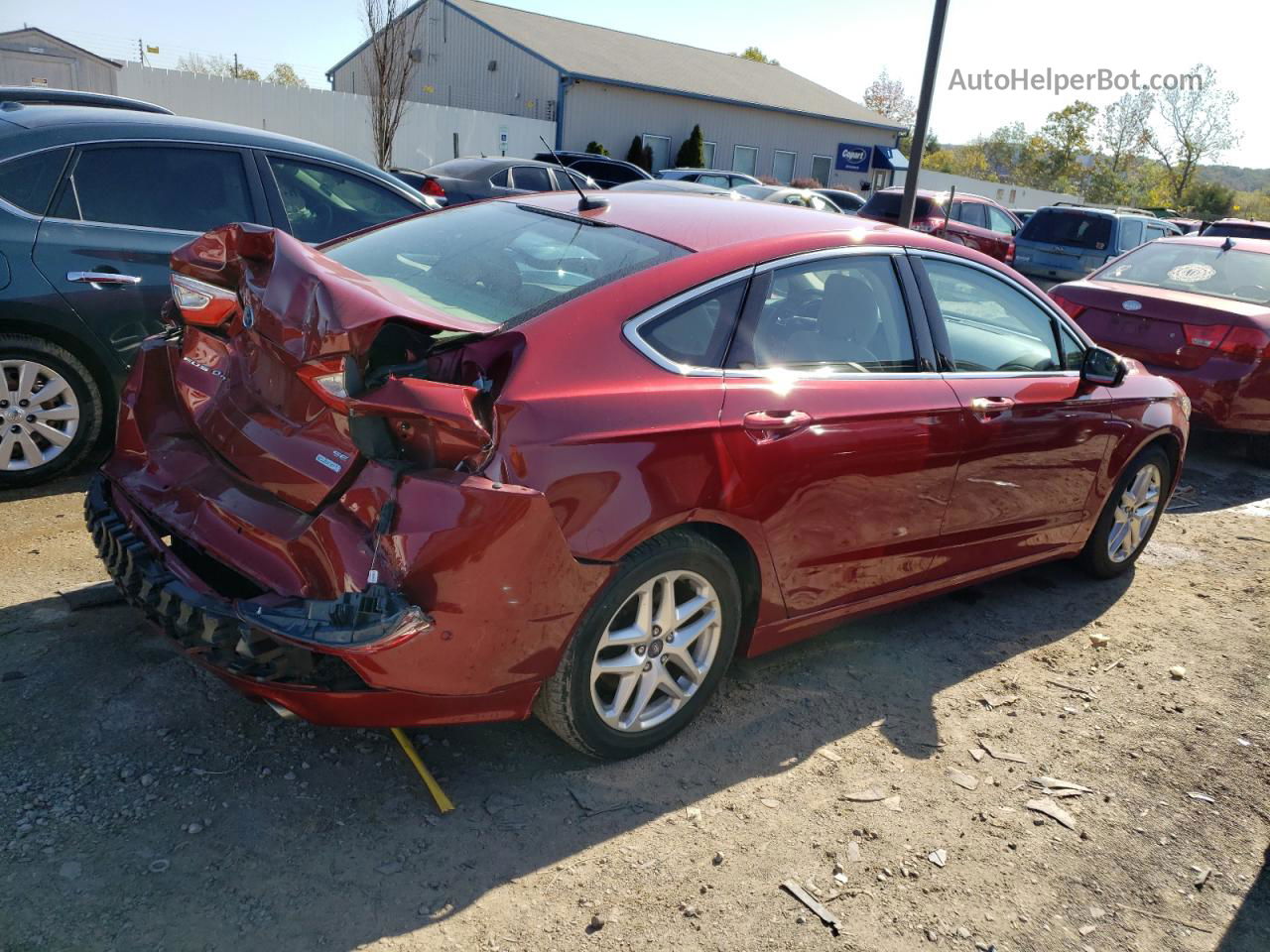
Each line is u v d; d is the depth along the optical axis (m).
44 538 4.14
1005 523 4.08
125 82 23.14
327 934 2.31
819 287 3.32
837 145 39.31
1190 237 8.55
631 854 2.69
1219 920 2.71
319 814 2.70
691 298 2.96
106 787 2.69
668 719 3.12
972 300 3.90
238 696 3.14
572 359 2.67
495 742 3.11
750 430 2.95
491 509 2.41
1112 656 4.20
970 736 3.47
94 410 4.81
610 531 2.63
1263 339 6.93
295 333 2.46
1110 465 4.54
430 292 3.04
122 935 2.24
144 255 4.82
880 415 3.33
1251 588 5.12
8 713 2.94
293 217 5.43
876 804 3.03
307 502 2.54
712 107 34.62
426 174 14.08
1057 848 2.92
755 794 3.01
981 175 70.62
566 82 30.64
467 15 32.78
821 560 3.34
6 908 2.26
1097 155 61.97
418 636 2.39
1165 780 3.33
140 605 2.68
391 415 2.34
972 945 2.51
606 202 3.59
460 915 2.42
